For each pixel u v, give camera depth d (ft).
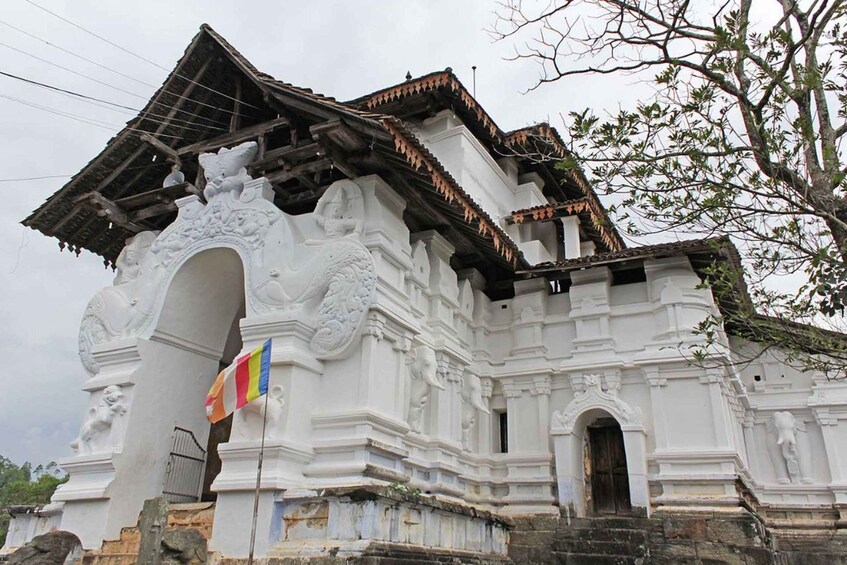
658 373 48.75
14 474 238.07
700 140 21.84
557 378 52.95
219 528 34.83
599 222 25.61
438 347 46.85
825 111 22.31
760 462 59.00
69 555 33.96
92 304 49.80
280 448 35.14
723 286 25.81
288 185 50.11
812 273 20.61
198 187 49.37
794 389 59.93
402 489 34.78
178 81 48.32
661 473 46.14
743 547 41.09
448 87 60.59
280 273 41.50
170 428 45.44
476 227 47.06
